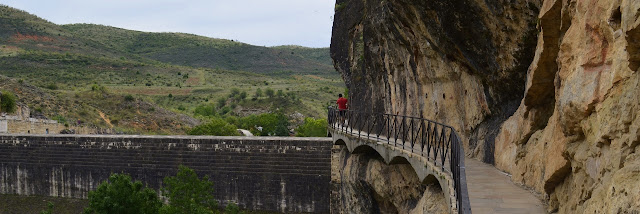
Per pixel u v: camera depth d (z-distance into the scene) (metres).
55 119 61.75
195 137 35.88
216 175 35.12
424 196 15.37
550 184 10.68
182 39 176.12
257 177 34.47
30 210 37.44
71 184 38.06
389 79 25.25
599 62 8.52
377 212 24.06
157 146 36.34
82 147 37.94
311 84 125.19
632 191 6.48
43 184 38.72
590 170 8.66
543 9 10.70
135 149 36.72
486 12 13.75
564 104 9.50
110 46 155.75
